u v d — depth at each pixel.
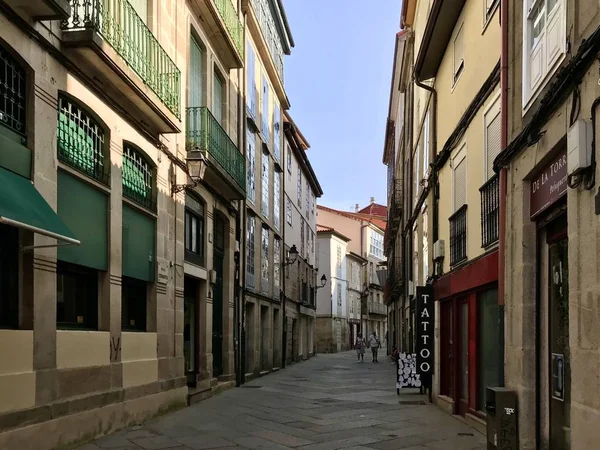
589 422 4.61
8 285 6.64
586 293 4.73
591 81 4.73
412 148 20.97
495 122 8.72
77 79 8.01
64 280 7.94
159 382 10.61
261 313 22.53
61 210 7.68
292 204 30.53
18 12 6.64
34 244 6.89
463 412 10.74
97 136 8.77
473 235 9.85
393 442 8.39
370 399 13.70
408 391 15.45
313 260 40.22
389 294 31.84
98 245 8.63
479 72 9.77
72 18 7.92
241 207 18.19
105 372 8.55
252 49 19.97
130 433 8.76
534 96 6.54
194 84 13.65
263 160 22.34
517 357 6.91
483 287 9.39
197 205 13.73
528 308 6.80
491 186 8.62
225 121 16.00
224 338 16.28
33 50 6.97
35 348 6.82
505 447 6.70
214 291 15.78
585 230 4.78
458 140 11.10
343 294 52.69
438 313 12.70
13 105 6.73
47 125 7.21
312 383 18.11
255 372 20.05
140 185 10.35
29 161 6.87
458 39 11.48
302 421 10.30
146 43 10.01
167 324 11.18
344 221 61.28
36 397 6.79
